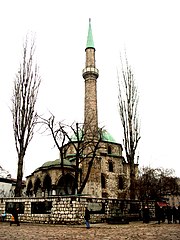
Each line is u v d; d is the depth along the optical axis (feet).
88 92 142.41
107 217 79.00
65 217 70.90
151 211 96.37
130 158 97.86
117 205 83.92
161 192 110.01
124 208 86.07
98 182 123.75
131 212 88.33
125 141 100.63
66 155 148.25
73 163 139.74
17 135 93.50
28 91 98.53
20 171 89.45
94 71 146.82
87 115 136.26
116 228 58.59
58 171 125.80
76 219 69.67
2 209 85.81
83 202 73.00
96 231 52.08
